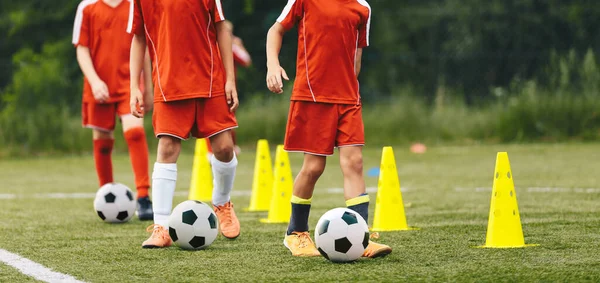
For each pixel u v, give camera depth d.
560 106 24.83
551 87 25.92
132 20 7.44
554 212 9.33
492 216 6.95
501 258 6.26
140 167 9.73
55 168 19.25
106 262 6.43
